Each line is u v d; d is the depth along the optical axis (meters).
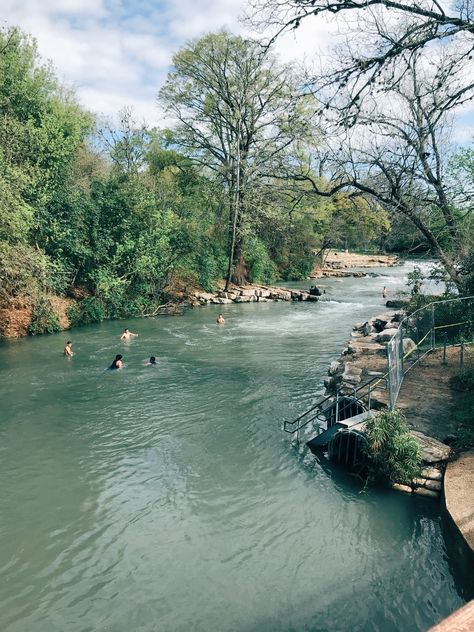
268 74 35.53
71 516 8.89
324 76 10.75
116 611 6.64
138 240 30.14
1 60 26.16
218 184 40.09
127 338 23.56
